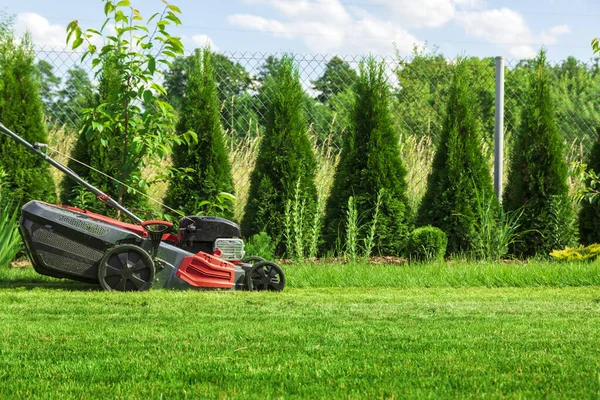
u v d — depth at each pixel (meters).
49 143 9.98
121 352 3.80
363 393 3.01
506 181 11.47
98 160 9.54
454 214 9.84
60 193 9.85
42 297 5.90
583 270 8.12
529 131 10.23
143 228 6.70
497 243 9.64
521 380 3.23
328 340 4.19
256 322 4.84
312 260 9.47
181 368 3.44
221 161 9.86
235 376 3.29
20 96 9.60
